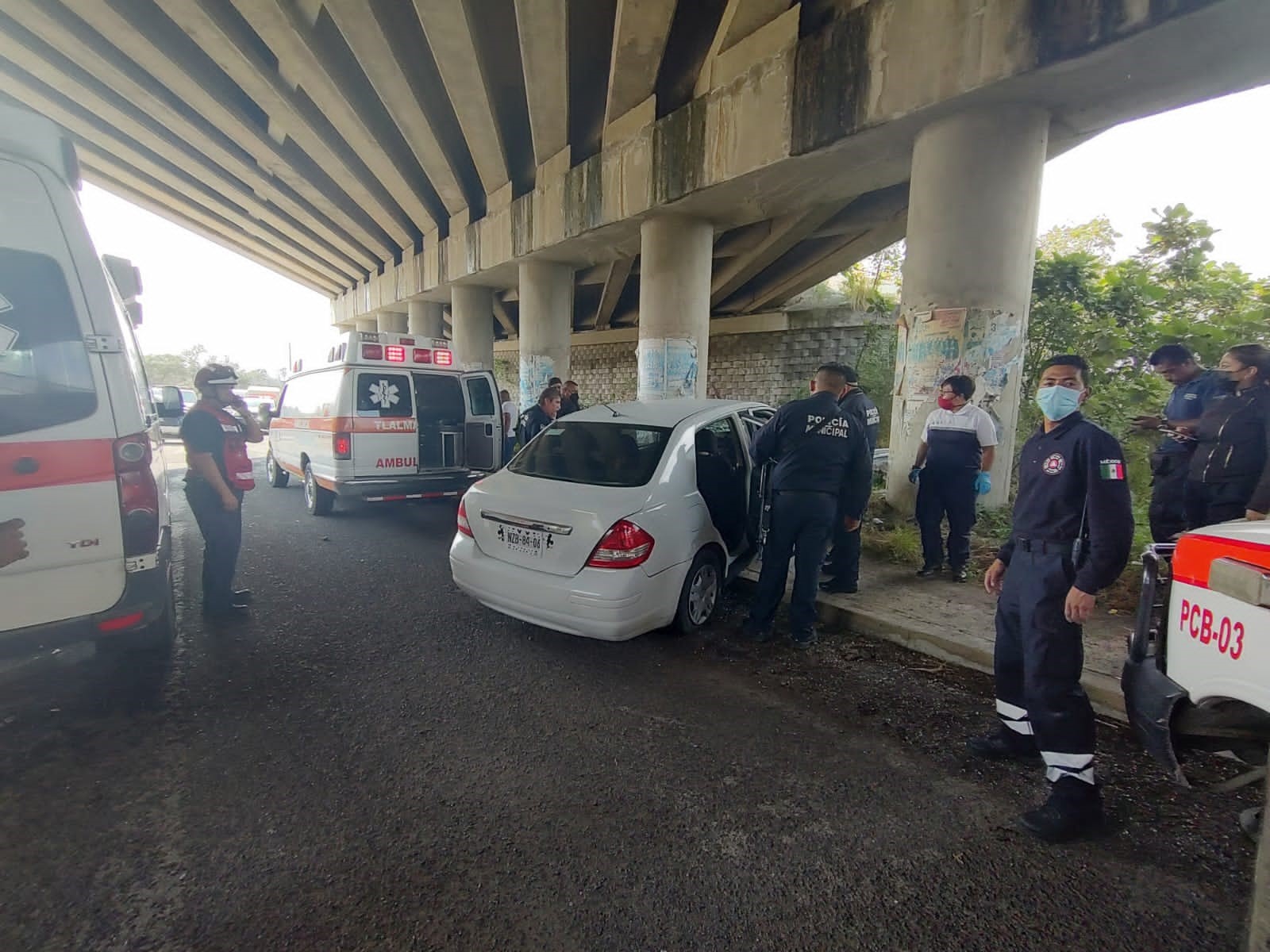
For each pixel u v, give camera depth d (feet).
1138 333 27.50
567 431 16.31
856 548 16.75
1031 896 7.20
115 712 11.15
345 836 8.09
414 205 57.21
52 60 38.01
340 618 15.85
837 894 7.22
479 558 14.19
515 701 11.70
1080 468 8.25
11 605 8.93
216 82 40.60
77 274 9.31
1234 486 12.94
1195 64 17.85
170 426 68.13
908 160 25.32
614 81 31.91
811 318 57.41
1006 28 18.57
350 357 24.90
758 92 26.43
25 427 8.90
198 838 8.01
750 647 14.28
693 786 9.21
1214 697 6.25
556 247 42.86
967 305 21.07
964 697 12.03
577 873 7.48
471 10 30.45
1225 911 7.00
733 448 16.85
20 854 7.66
